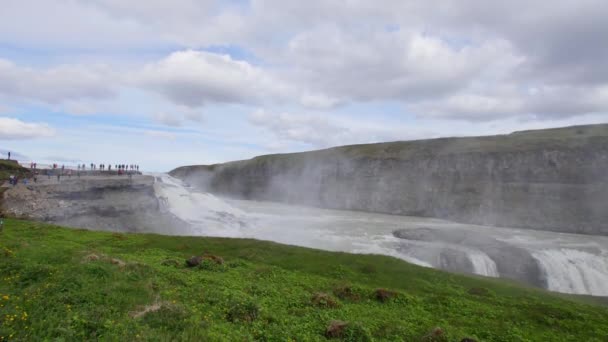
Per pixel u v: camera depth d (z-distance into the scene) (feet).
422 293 57.31
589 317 49.62
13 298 30.40
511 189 224.12
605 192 193.57
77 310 29.60
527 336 39.83
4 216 87.61
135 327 27.63
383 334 36.40
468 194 236.43
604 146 207.72
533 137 270.67
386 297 50.39
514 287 68.18
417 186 266.36
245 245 82.43
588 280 108.27
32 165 135.23
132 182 130.72
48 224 86.53
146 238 82.84
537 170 222.28
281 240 132.87
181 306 33.45
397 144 335.26
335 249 121.60
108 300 32.99
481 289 61.41
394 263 75.87
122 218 116.67
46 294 32.35
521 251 118.52
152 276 44.57
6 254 45.93
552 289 106.01
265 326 33.50
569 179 209.97
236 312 34.83
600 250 128.77
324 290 52.44
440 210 240.53
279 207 271.28
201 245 79.36
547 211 201.67
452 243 131.23
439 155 269.03
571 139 233.96
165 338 26.35
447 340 35.63
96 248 66.03
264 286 49.39
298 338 31.89
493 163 240.32
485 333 39.63
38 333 24.94
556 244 137.28
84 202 110.01
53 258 46.26
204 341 27.02
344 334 33.53
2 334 23.65
